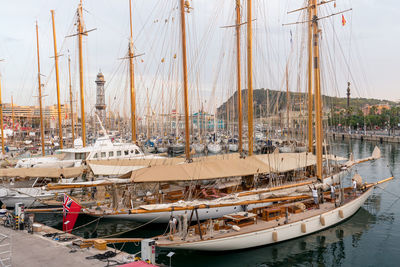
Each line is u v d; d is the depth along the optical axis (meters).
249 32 25.14
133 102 36.91
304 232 19.56
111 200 22.31
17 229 18.66
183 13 24.92
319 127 23.19
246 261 17.34
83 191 25.20
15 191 24.91
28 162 30.34
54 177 24.58
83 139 35.03
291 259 17.52
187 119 24.98
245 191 21.02
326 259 17.52
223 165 21.27
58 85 43.41
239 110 29.75
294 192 21.27
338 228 21.92
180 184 22.44
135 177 19.27
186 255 17.84
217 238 16.59
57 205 24.98
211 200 19.50
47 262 13.79
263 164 22.75
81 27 34.88
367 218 24.33
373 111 150.38
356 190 26.17
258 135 70.00
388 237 20.50
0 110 49.59
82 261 13.90
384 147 83.31
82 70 35.00
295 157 26.12
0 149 62.12
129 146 32.50
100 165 24.70
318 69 23.03
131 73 36.94
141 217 19.92
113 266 13.31
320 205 22.77
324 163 34.16
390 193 32.66
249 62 25.34
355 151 74.88
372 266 16.78
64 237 17.08
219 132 87.56
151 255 14.07
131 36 36.94
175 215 19.69
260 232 17.81
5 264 13.48
